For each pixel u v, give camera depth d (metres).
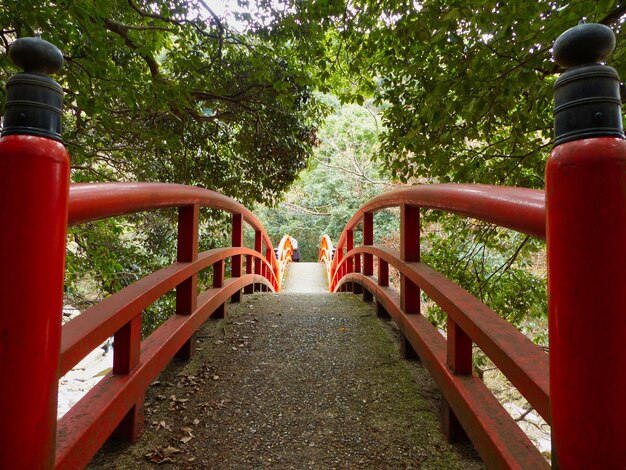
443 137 3.79
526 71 2.86
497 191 1.30
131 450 1.74
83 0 3.08
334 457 1.73
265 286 6.86
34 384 0.81
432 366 1.98
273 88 6.14
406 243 2.60
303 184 19.61
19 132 0.83
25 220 0.80
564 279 0.72
